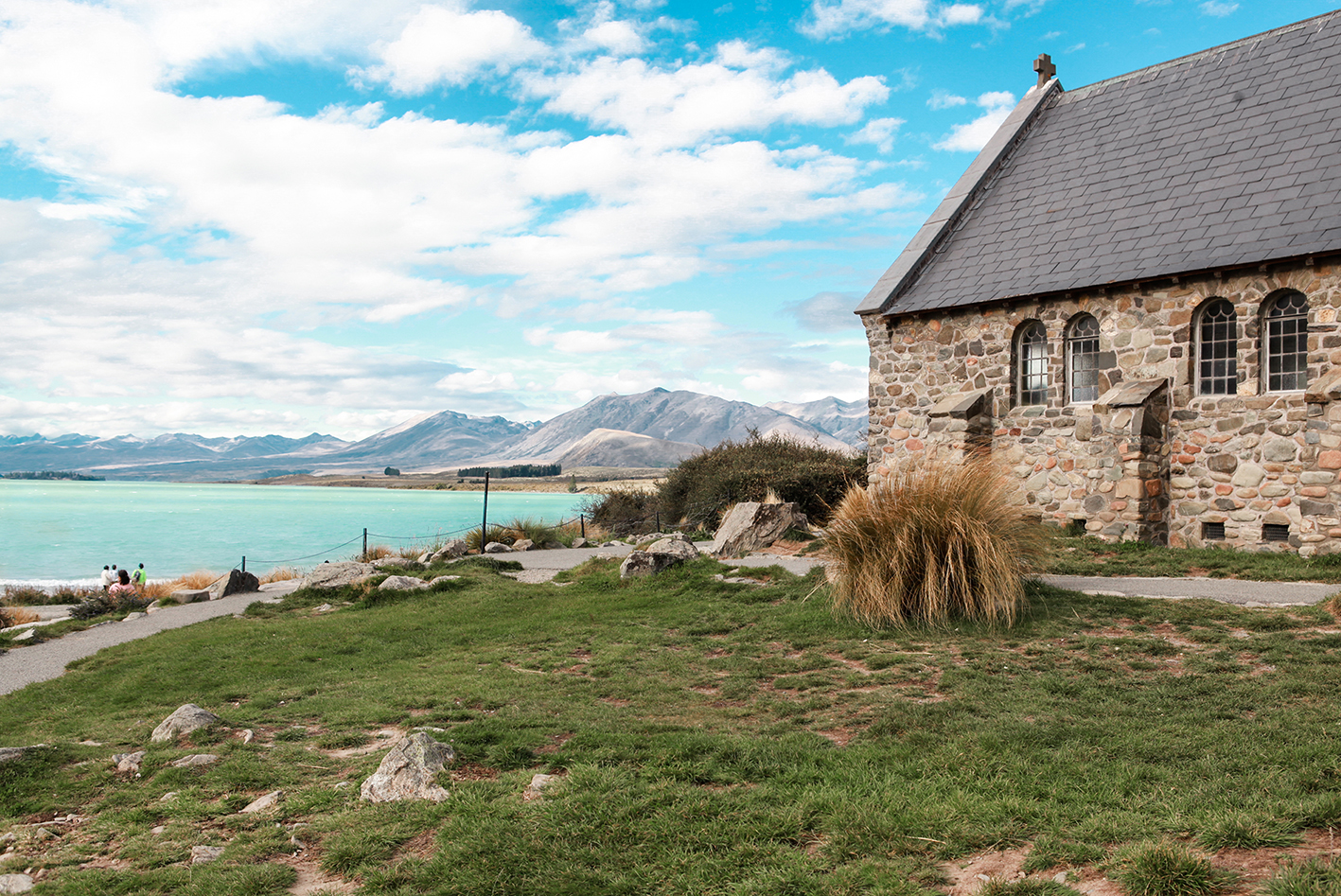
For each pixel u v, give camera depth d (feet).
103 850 17.81
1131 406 51.13
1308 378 46.91
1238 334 49.60
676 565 51.75
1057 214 62.59
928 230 69.15
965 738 20.36
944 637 32.09
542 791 18.57
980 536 33.19
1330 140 51.13
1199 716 21.01
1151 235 54.65
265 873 15.61
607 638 37.42
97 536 184.85
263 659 38.47
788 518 60.39
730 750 20.48
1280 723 19.97
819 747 20.81
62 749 24.77
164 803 20.06
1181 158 58.59
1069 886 13.16
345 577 60.59
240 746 24.61
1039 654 28.91
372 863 16.12
